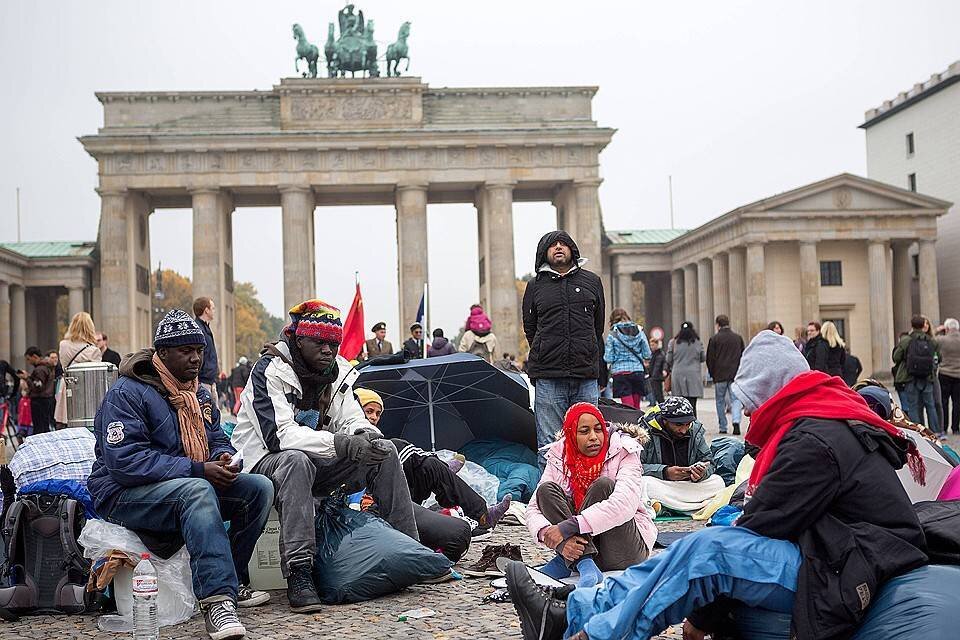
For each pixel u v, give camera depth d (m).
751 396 7.75
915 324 32.06
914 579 6.73
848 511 7.03
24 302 102.81
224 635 9.23
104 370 15.31
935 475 11.26
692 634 7.74
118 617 10.02
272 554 11.46
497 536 15.17
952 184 95.94
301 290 96.88
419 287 97.56
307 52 103.56
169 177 96.38
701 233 99.12
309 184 97.56
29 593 10.47
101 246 96.06
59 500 10.72
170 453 10.47
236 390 55.47
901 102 104.25
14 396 38.62
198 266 96.00
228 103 98.94
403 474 12.20
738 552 7.06
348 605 10.65
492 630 9.32
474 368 18.70
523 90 101.38
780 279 91.69
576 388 17.08
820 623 6.76
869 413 7.29
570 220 102.69
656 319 122.44
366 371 18.58
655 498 16.72
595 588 7.69
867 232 88.75
